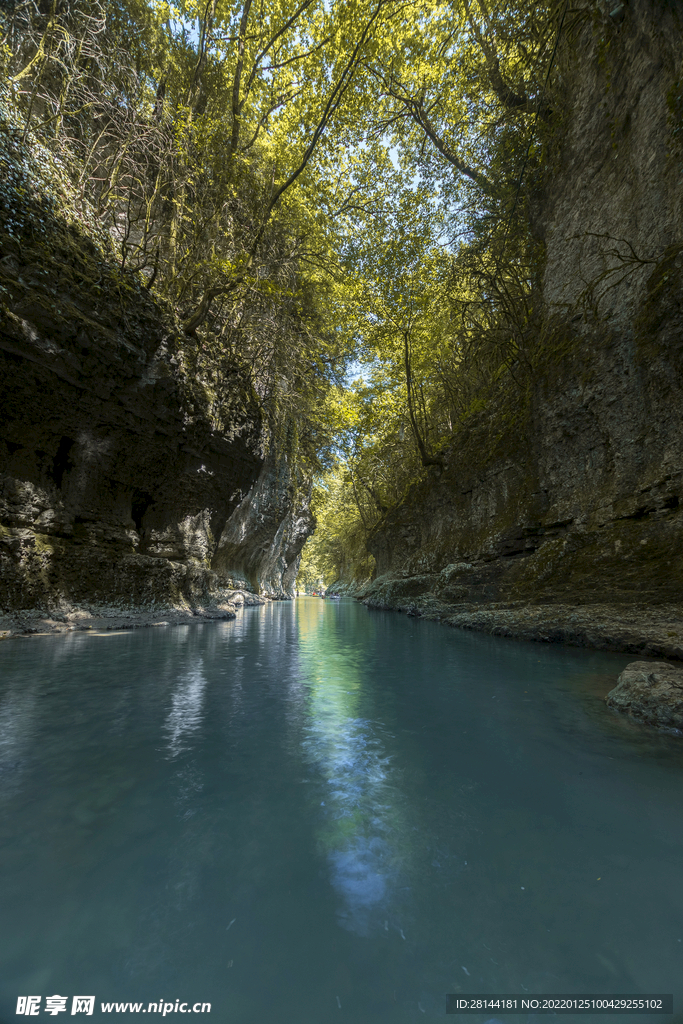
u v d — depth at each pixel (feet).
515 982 3.68
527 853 5.41
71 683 12.98
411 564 52.70
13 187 22.34
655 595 20.66
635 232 26.58
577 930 4.25
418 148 48.01
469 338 48.96
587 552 26.03
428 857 5.32
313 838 5.67
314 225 51.52
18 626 21.80
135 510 33.63
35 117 25.02
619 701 11.05
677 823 6.09
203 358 35.60
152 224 33.91
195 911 4.44
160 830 5.76
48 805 6.31
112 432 29.09
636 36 25.71
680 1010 3.45
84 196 27.96
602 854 5.40
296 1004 3.52
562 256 34.32
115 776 7.26
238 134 38.52
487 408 43.75
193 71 36.60
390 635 25.77
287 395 57.93
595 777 7.41
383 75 43.14
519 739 9.04
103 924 4.25
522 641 22.65
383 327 54.54
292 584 121.70
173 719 10.07
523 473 35.22
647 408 24.67
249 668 15.70
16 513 24.38
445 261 48.19
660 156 24.23
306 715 10.48
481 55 38.47
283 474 68.69
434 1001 3.54
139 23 33.50
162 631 25.63
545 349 34.01
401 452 69.15
